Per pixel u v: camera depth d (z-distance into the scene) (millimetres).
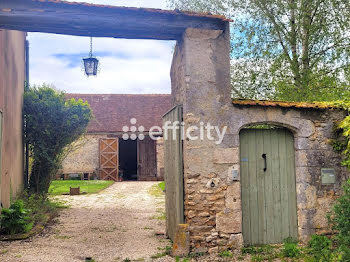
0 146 7445
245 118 6164
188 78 5996
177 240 5746
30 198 9320
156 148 22812
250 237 6223
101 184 18250
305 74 10844
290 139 6527
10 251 5938
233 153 6066
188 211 5859
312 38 10891
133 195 14133
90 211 10164
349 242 5094
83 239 6953
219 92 6098
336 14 10586
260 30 11273
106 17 5699
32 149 11414
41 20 5535
